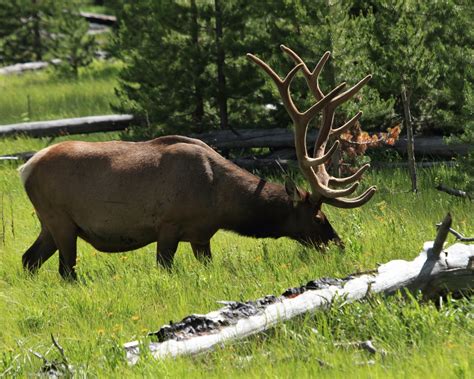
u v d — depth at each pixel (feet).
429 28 101.96
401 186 95.66
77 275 67.72
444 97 97.91
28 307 59.21
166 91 118.62
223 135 113.29
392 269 50.72
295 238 69.46
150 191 68.23
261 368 42.47
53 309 58.85
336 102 70.54
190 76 116.98
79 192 69.46
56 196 70.03
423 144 105.60
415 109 108.27
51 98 177.88
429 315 46.62
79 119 126.41
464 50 94.99
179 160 68.23
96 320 55.57
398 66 90.79
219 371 42.37
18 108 167.73
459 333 45.55
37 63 232.94
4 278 70.90
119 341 48.08
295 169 106.93
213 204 68.28
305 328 46.19
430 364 41.06
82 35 227.40
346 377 40.27
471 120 84.69
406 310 46.88
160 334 45.96
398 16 100.07
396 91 92.32
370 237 69.31
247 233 69.77
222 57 116.47
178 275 64.75
